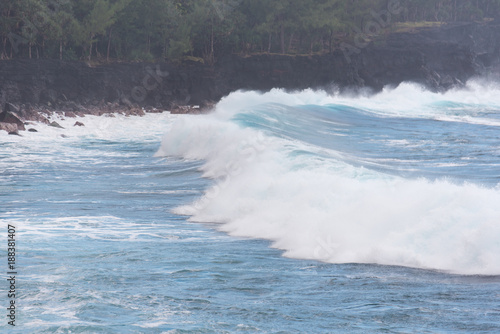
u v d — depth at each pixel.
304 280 33.94
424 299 29.12
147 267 37.28
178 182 86.06
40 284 31.95
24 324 24.67
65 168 105.69
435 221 39.56
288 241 45.53
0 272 35.25
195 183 84.38
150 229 52.88
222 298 29.75
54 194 76.06
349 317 26.27
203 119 133.00
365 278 34.09
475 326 24.59
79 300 28.55
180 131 127.12
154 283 32.91
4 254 40.97
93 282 32.78
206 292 30.98
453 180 72.56
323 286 32.38
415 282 32.81
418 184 47.91
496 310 26.80
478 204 39.41
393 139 132.75
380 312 26.95
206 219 57.84
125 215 60.38
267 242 46.72
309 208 50.91
